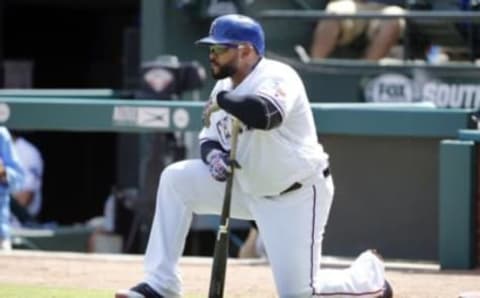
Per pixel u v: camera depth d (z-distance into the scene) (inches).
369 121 1435.8
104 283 1136.2
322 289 879.7
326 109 1450.5
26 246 1766.7
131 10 2536.9
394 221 1451.8
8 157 1466.5
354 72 1845.5
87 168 2514.8
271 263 883.4
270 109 820.6
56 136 2495.1
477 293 1019.9
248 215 908.6
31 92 1822.1
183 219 910.4
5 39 2564.0
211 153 871.7
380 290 894.4
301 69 1870.1
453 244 1259.8
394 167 1446.9
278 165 856.3
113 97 1860.2
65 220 2514.8
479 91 1772.9
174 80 1700.3
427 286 1130.7
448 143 1262.3
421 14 1718.8
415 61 1840.6
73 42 2603.3
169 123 1475.1
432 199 1433.3
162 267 905.5
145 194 1676.9
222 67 855.1
